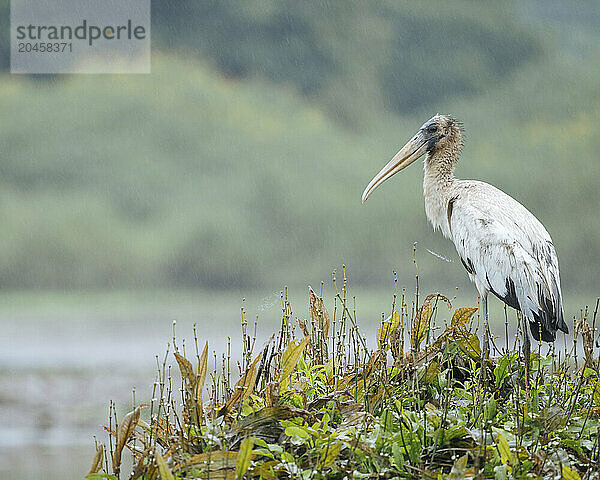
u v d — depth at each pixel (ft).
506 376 20.81
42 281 124.98
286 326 21.98
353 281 128.06
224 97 153.38
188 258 129.29
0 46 156.15
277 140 147.13
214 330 73.20
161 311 99.35
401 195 132.98
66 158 141.18
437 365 20.12
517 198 138.31
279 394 19.01
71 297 115.75
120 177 140.15
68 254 126.93
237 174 140.87
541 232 24.54
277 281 129.08
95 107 147.23
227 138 145.79
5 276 124.16
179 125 146.30
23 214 131.85
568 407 19.10
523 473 16.44
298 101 160.35
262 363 20.30
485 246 24.49
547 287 23.70
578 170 139.23
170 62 156.76
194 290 126.52
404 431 17.51
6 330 76.13
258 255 130.62
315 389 20.13
